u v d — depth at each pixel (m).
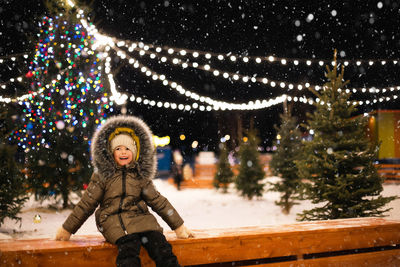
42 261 2.69
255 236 3.31
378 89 10.77
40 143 8.68
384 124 20.31
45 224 6.96
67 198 8.85
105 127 3.12
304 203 11.02
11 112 6.91
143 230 2.80
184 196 14.29
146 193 3.03
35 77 9.04
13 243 2.85
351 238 3.72
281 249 3.42
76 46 9.22
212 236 3.18
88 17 9.34
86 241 2.97
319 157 6.41
